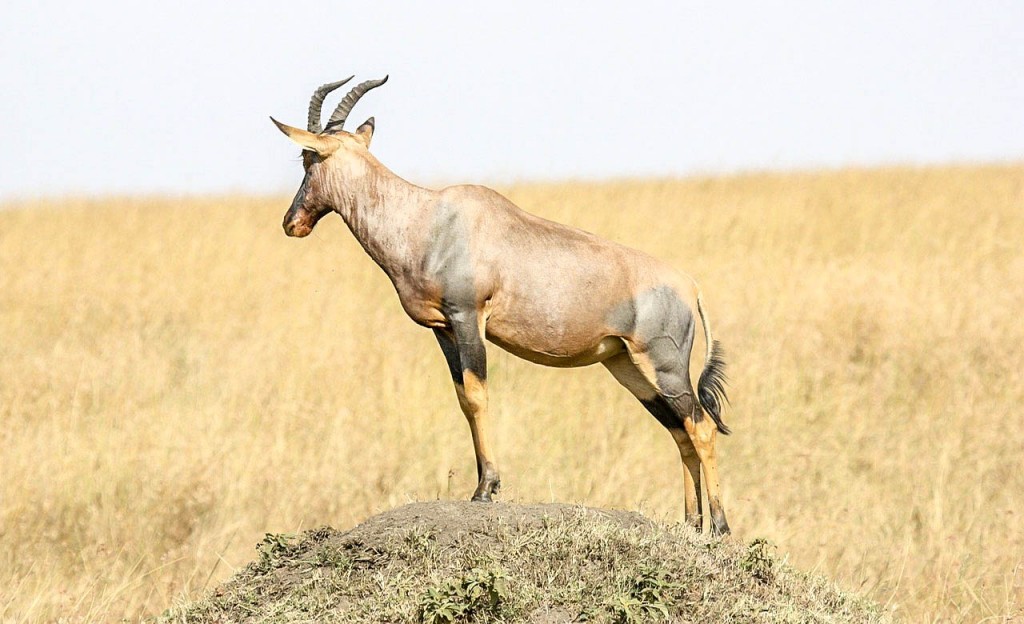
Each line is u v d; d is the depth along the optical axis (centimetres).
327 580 2056
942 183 8688
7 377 4269
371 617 1892
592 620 1841
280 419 3831
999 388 4331
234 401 3972
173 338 5019
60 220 7731
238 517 3222
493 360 4462
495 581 1847
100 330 5169
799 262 5922
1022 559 2953
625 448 3741
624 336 2398
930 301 5097
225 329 5028
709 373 2500
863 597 2402
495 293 2339
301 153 2450
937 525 3131
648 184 8550
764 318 4934
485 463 2309
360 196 2375
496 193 2402
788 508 3353
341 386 4144
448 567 2000
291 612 1973
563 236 2392
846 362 4575
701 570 2041
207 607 2106
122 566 2966
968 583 2853
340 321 4938
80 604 2730
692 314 2473
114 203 8644
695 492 2525
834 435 3900
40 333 5125
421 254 2338
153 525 3167
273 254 6550
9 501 3238
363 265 6119
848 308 5034
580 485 3412
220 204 8450
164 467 3450
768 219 7181
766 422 4003
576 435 3850
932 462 3688
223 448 3528
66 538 3145
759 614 1950
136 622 2686
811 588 2197
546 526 2091
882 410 4178
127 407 3922
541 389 4172
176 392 4181
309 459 3522
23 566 2945
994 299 5200
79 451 3491
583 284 2353
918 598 2811
